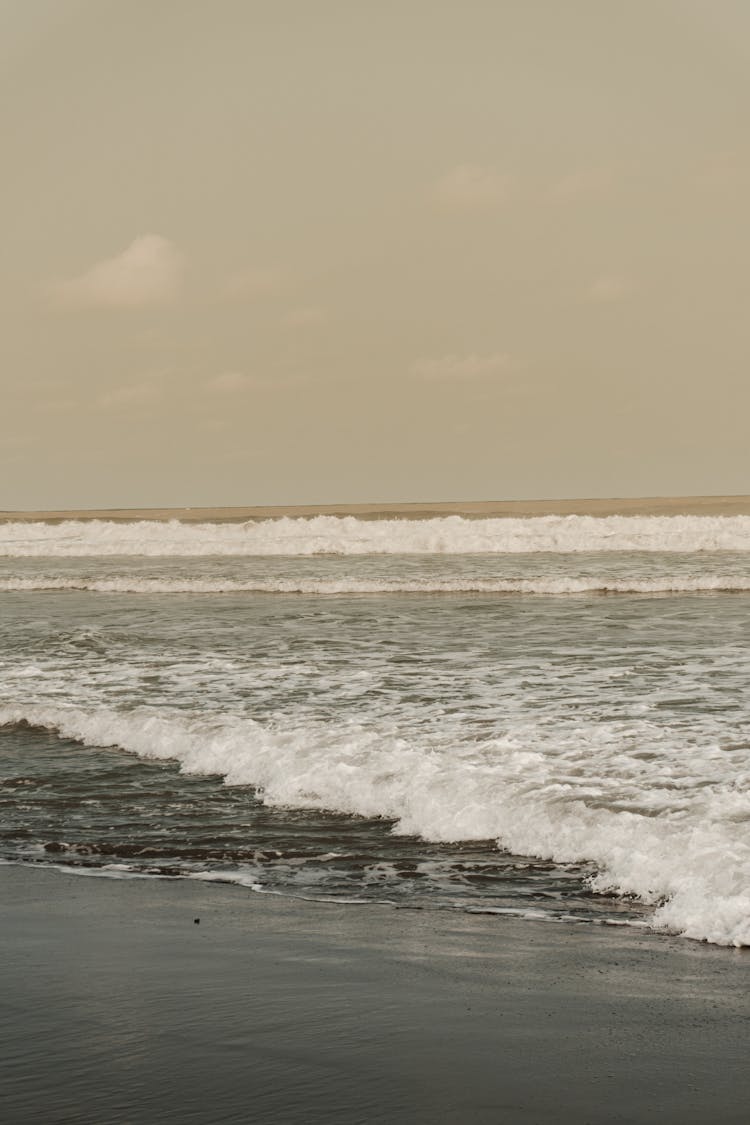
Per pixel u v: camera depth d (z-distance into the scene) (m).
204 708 15.05
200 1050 5.43
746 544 43.78
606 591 30.72
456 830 9.80
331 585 32.31
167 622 25.33
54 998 6.20
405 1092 4.95
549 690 15.63
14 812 11.16
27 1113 4.78
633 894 8.13
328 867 9.15
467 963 6.77
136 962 6.86
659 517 50.22
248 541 47.50
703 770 10.83
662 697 14.89
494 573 35.81
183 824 10.55
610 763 11.20
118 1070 5.20
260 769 12.07
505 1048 5.41
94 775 12.50
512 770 11.01
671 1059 5.26
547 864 8.95
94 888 8.74
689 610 25.61
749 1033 5.56
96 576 38.03
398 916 7.84
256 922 7.76
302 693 15.94
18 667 19.05
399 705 14.80
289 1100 4.88
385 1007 6.00
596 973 6.54
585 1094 4.91
